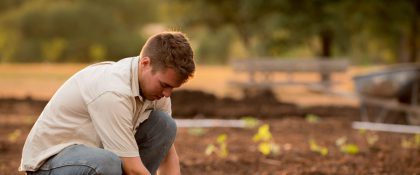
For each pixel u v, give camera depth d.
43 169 3.76
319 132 9.52
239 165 6.65
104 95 3.58
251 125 10.05
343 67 20.77
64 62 64.69
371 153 7.51
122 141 3.62
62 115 3.75
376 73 11.62
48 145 3.77
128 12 73.12
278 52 27.47
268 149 7.02
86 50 65.69
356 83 11.87
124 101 3.58
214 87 23.64
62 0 69.50
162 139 4.17
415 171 6.46
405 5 20.23
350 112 13.14
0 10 70.06
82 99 3.70
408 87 11.52
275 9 25.77
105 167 3.61
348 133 9.52
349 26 22.92
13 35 63.41
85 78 3.74
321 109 13.38
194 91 14.20
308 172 6.27
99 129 3.61
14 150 7.40
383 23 21.20
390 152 7.64
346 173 6.29
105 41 66.56
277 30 26.09
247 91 20.22
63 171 3.67
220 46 67.00
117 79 3.62
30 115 11.63
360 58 53.00
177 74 3.54
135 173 3.69
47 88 20.72
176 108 12.46
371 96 11.73
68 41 65.19
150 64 3.58
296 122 10.61
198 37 65.75
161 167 4.38
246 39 31.97
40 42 64.38
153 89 3.62
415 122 11.87
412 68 11.47
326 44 26.53
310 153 7.39
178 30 3.82
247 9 26.64
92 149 3.69
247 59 20.67
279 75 34.03
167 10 35.50
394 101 11.66
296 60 20.58
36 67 43.06
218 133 9.31
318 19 24.94
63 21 65.12
